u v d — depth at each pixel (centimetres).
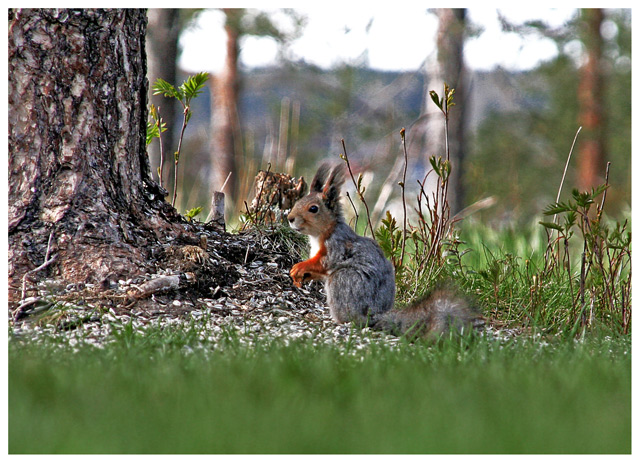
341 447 588
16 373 741
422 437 595
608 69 3428
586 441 603
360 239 1096
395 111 3791
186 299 1116
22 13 1091
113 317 1020
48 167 1118
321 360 805
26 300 1017
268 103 3809
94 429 614
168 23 2508
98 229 1128
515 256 1341
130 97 1198
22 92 1098
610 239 1110
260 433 603
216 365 780
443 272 1277
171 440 592
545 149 3672
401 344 935
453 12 2814
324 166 1136
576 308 1201
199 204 2998
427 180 2995
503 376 762
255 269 1258
